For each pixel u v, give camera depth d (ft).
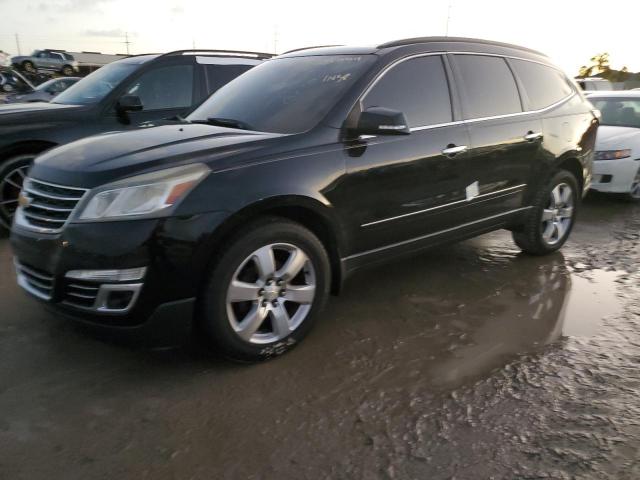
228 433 8.41
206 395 9.39
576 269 15.80
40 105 19.90
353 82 11.80
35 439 8.21
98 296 9.03
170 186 9.15
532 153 15.01
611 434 8.30
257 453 7.97
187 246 9.09
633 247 17.95
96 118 19.21
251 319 9.98
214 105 13.76
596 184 23.65
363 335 11.61
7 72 51.19
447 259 16.51
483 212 14.17
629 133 24.34
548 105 15.97
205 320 9.57
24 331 11.48
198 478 7.48
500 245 18.02
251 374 10.06
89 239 8.98
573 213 17.08
